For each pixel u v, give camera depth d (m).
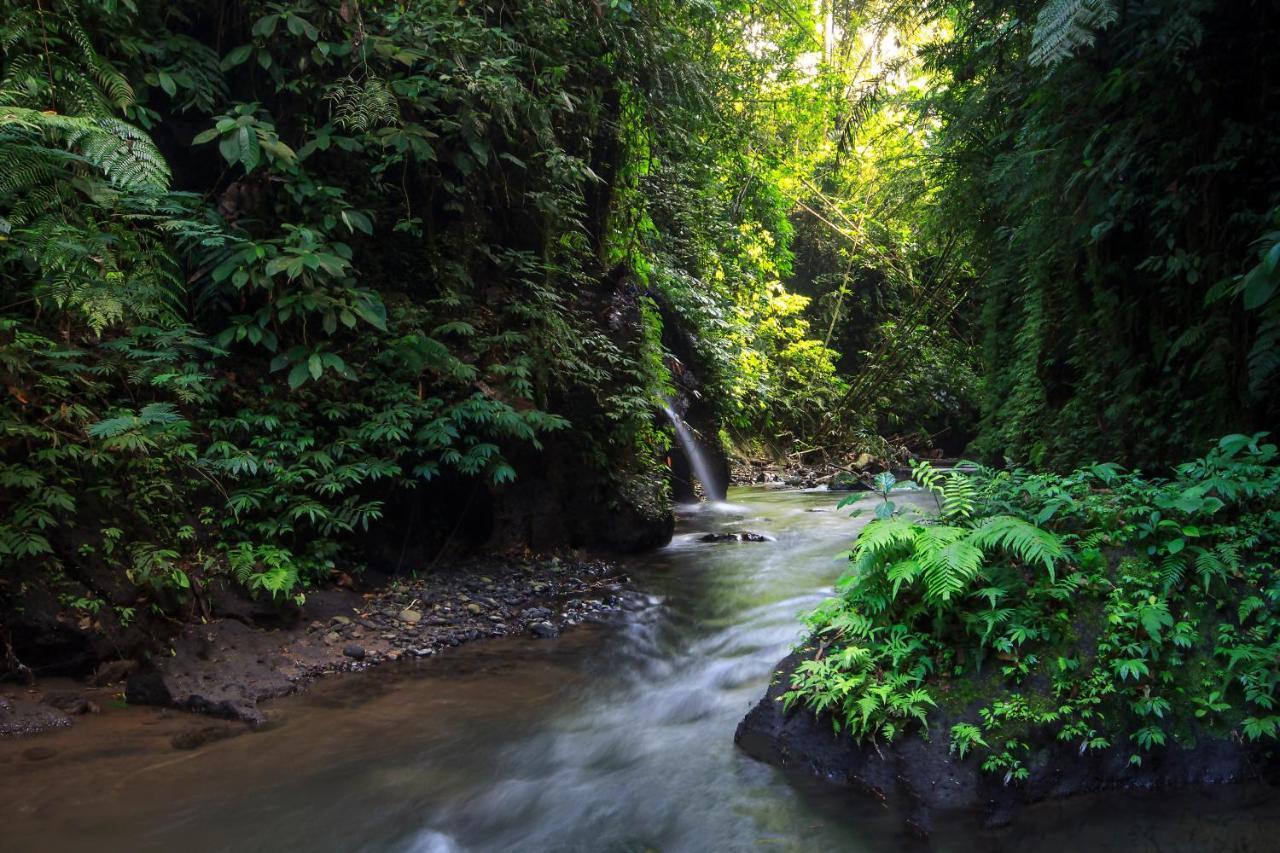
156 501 4.74
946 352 21.03
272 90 6.20
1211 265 5.00
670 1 8.38
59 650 4.12
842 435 18.16
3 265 4.58
